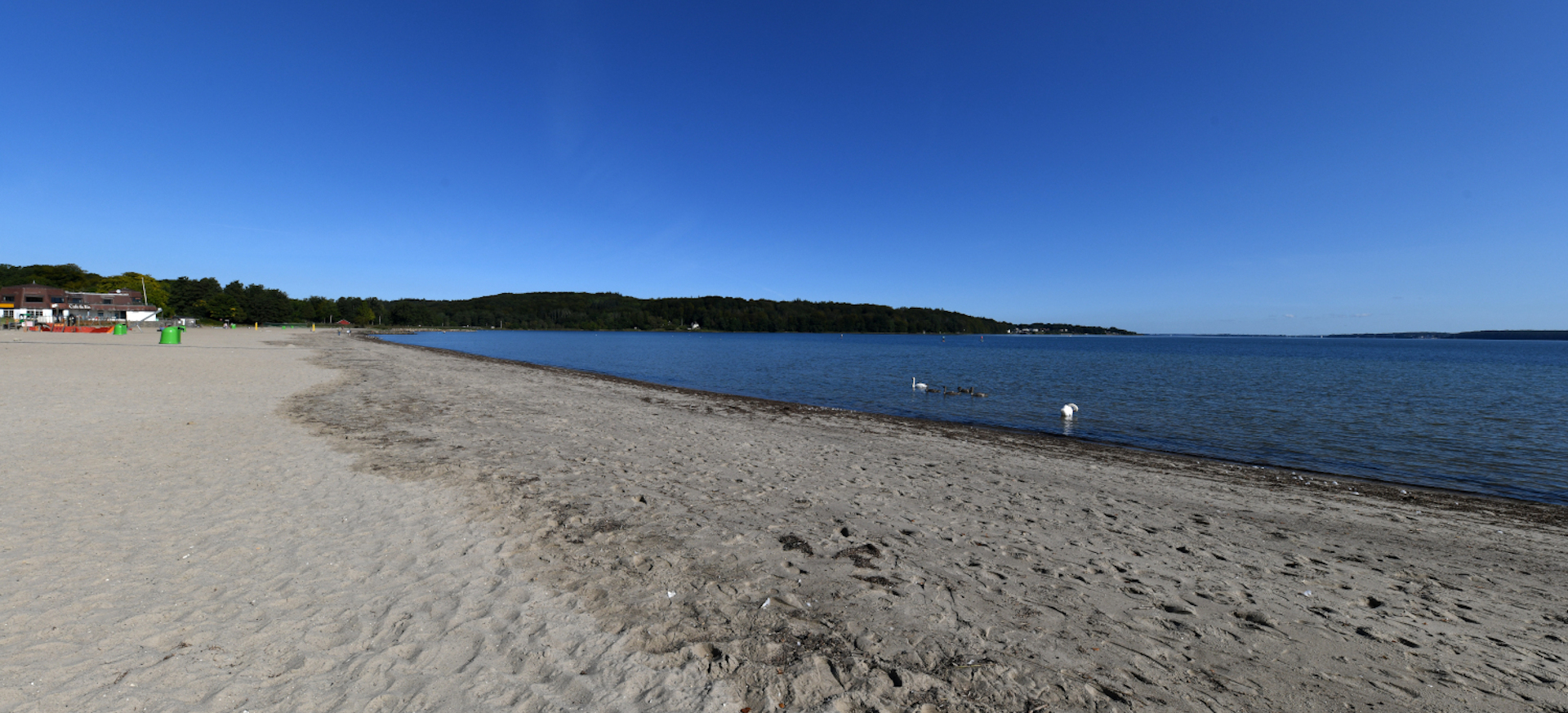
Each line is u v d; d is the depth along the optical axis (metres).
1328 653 3.93
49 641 3.25
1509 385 30.70
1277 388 27.50
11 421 9.26
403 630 3.62
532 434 10.65
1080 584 4.91
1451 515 8.35
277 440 8.98
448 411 13.06
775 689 3.19
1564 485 10.75
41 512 5.31
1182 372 38.00
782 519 6.33
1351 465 12.16
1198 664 3.70
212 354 27.20
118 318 84.19
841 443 11.59
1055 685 3.37
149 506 5.66
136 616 3.59
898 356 55.41
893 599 4.42
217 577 4.21
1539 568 6.09
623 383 25.02
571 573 4.61
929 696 3.20
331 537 5.12
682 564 4.90
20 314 73.81
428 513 5.92
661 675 3.28
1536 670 3.84
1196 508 7.92
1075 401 22.00
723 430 12.49
